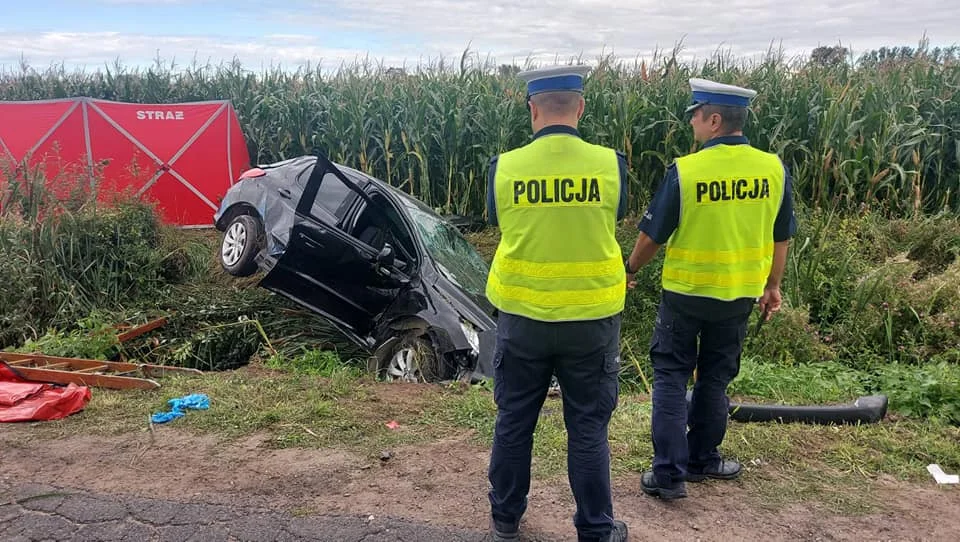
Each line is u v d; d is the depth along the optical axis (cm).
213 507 318
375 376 564
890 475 360
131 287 740
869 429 412
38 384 458
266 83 1293
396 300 602
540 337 254
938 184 950
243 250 716
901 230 827
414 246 618
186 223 1088
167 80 1440
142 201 841
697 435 345
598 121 1009
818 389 484
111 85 1464
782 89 991
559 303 250
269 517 311
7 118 1002
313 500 328
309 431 406
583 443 267
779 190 309
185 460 366
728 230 302
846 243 788
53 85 1496
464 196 1096
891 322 654
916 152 902
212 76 1417
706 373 334
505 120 1044
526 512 319
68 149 1014
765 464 370
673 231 312
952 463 371
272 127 1246
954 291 667
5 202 732
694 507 326
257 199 722
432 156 1127
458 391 503
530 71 253
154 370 512
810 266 722
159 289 755
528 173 251
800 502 331
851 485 348
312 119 1212
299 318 699
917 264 731
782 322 639
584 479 267
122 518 307
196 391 466
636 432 407
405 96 1111
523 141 1071
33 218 715
